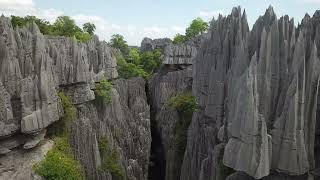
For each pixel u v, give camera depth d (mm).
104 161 61469
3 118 41875
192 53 102250
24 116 43781
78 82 58500
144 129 84750
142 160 80188
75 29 98375
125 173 64938
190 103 76000
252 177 40375
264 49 40000
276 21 41031
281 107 39469
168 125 84812
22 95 44031
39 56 47625
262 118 36500
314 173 38625
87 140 56688
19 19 72625
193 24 131375
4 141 43062
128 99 90812
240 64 44812
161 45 149625
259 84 39719
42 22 84125
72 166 47719
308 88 38344
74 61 58656
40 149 47344
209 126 57000
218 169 46750
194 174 60250
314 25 44781
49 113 47219
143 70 125125
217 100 54062
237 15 59812
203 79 62250
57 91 54000
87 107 62344
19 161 44281
